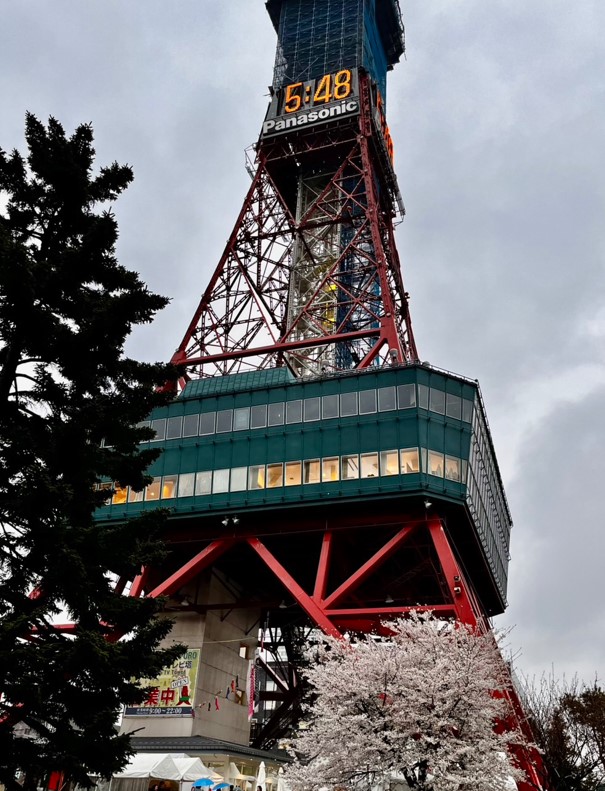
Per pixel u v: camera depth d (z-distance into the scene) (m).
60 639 27.06
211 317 82.12
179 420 69.50
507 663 48.06
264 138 95.81
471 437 64.06
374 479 61.38
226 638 71.31
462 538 68.12
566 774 57.03
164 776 39.91
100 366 31.61
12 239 29.30
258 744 78.94
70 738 26.14
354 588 58.81
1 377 29.11
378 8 117.94
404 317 87.75
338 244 90.88
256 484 64.56
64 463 28.47
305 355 84.00
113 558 28.97
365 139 90.06
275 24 116.44
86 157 33.59
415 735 35.31
